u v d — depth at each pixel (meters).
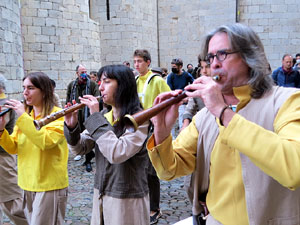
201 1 14.16
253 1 13.99
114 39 12.95
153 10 14.23
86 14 11.03
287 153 1.00
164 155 1.38
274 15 13.95
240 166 1.25
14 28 7.62
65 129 2.10
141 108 2.04
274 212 1.19
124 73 1.97
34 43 9.87
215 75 1.24
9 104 2.37
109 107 2.24
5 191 2.79
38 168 2.32
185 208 3.75
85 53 11.00
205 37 1.31
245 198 1.23
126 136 1.84
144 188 2.00
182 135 1.52
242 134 1.06
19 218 2.88
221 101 1.13
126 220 1.89
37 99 2.46
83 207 3.83
